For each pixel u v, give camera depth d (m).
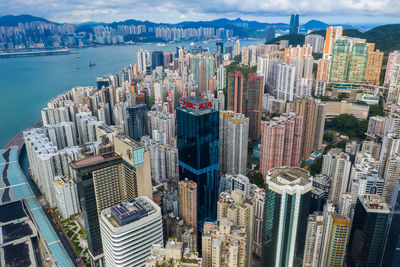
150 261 182.38
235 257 194.88
